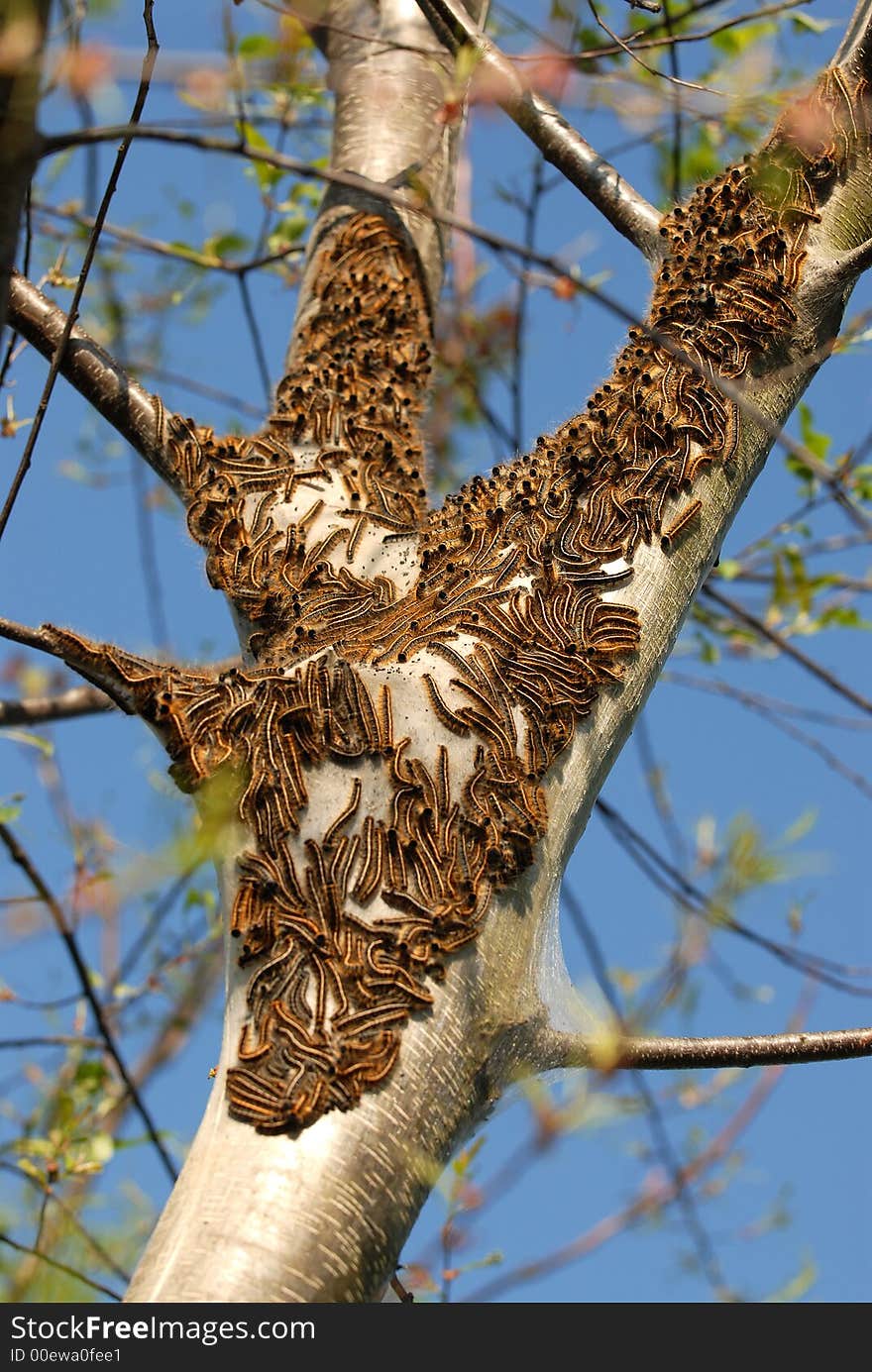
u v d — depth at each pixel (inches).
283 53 258.2
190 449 251.3
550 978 208.2
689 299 236.7
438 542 233.5
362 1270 169.8
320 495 251.9
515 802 198.2
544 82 220.2
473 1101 187.6
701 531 224.5
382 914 187.8
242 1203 169.2
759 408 232.8
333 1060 178.1
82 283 208.8
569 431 228.7
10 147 141.2
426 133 327.9
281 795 192.7
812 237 244.8
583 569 216.8
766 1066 221.6
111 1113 323.3
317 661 201.8
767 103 253.6
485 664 206.2
